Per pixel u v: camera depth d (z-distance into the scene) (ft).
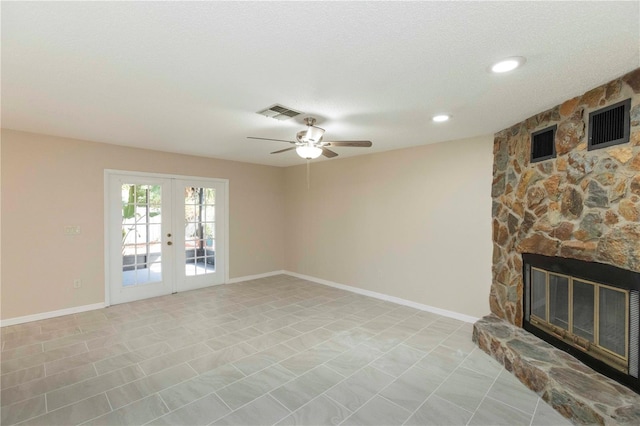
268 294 16.79
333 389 7.98
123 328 11.85
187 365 9.12
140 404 7.30
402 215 15.06
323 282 19.16
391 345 10.53
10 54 6.16
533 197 9.84
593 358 7.68
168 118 10.38
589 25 5.11
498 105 8.96
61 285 13.29
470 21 5.03
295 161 19.44
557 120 8.89
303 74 7.03
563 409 6.89
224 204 19.01
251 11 4.80
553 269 9.00
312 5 4.63
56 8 4.71
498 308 11.58
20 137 12.30
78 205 13.69
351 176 17.47
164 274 16.66
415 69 6.76
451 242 13.30
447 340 10.95
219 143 14.30
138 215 15.71
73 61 6.47
